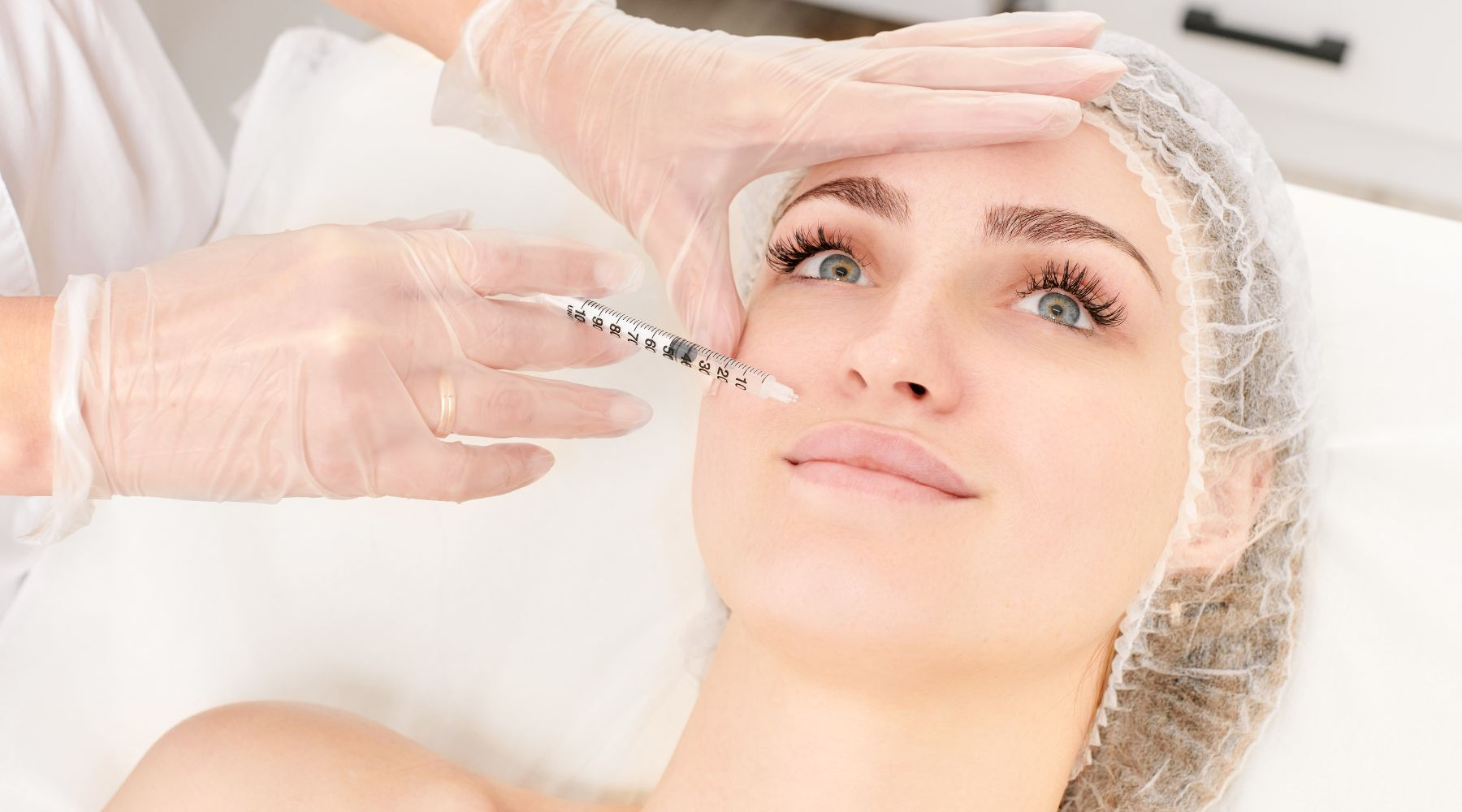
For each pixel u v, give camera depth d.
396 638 1.57
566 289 1.21
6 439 1.11
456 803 1.32
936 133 1.11
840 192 1.15
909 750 1.11
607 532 1.59
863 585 1.02
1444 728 1.34
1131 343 1.12
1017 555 1.04
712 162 1.25
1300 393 1.25
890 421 1.05
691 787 1.21
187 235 1.78
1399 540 1.41
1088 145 1.14
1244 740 1.33
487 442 1.63
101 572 1.62
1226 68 2.52
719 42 1.34
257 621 1.58
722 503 1.12
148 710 1.56
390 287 1.15
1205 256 1.16
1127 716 1.32
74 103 1.54
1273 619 1.30
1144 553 1.13
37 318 1.12
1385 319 1.49
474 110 1.41
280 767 1.33
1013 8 2.56
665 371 1.61
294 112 1.83
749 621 1.08
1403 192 2.68
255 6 2.92
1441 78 2.38
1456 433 1.43
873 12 2.74
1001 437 1.05
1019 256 1.10
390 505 1.61
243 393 1.13
